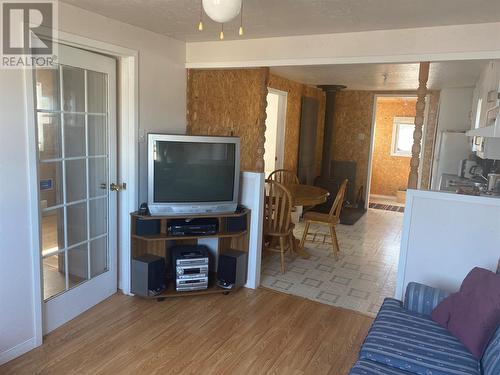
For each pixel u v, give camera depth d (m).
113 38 2.97
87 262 3.15
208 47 3.70
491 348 1.83
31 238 2.51
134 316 3.09
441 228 2.71
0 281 2.36
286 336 2.88
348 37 3.14
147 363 2.51
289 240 4.57
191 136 3.24
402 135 8.41
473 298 2.09
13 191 2.37
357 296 3.59
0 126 2.26
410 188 2.96
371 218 6.73
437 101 6.32
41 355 2.54
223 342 2.77
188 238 3.33
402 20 2.73
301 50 3.33
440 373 1.80
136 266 3.29
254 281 3.66
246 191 3.61
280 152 6.11
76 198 2.98
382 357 1.91
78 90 2.90
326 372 2.48
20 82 2.34
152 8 2.66
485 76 3.67
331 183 6.83
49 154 2.72
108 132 3.20
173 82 3.67
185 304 3.32
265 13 2.66
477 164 5.06
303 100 6.59
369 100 7.12
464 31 2.78
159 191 3.23
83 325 2.93
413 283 2.48
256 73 4.07
